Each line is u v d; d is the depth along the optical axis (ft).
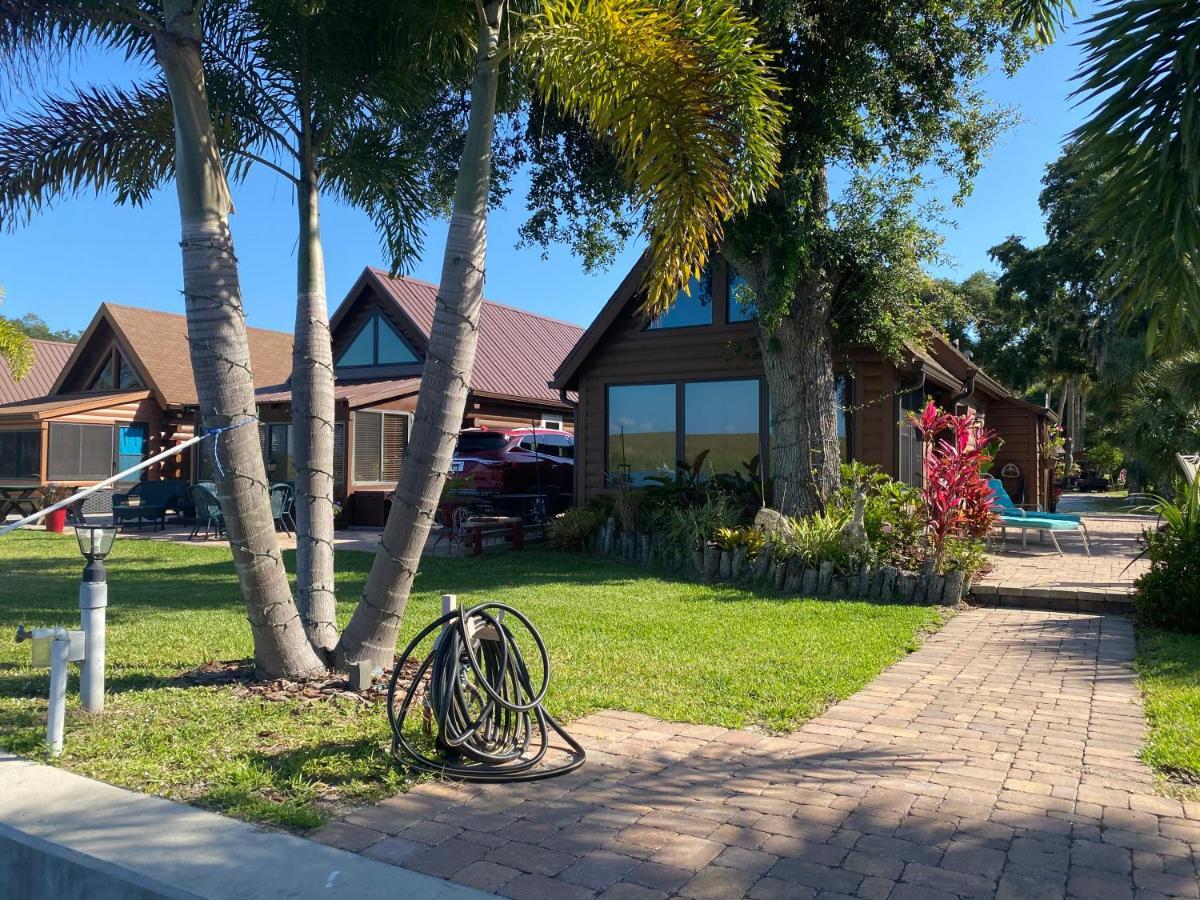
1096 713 17.97
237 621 27.61
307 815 12.37
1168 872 10.88
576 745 15.35
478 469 58.13
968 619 29.22
